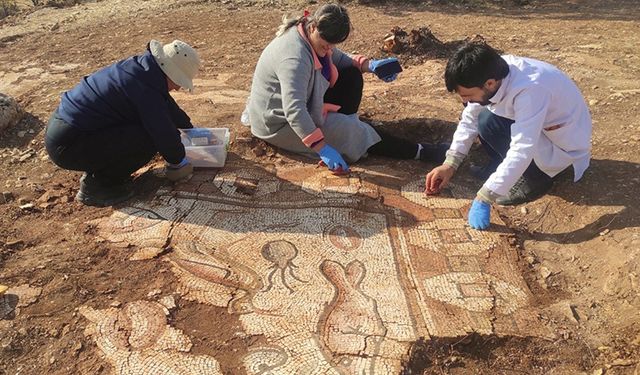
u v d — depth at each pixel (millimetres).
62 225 3428
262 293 2883
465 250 3174
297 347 2574
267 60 3814
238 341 2619
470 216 3336
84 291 2910
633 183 3531
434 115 4562
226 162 4004
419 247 3199
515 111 3102
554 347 2631
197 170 3918
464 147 3533
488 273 3020
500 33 6590
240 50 6180
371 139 3934
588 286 2969
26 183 3871
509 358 2604
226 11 7625
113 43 6516
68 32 6996
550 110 3201
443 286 2928
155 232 3324
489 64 2951
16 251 3219
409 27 6801
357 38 6371
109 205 3590
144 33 6820
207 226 3365
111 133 3398
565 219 3381
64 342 2637
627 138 4059
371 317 2727
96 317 2760
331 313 2752
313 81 3686
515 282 2967
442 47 5977
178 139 3479
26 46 6504
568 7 7852
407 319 2715
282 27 3771
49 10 8148
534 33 6562
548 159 3369
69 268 3064
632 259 2969
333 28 3473
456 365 2572
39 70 5773
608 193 3461
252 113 4051
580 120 3355
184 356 2551
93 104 3330
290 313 2760
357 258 3117
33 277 3012
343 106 4082
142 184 3791
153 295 2877
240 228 3348
